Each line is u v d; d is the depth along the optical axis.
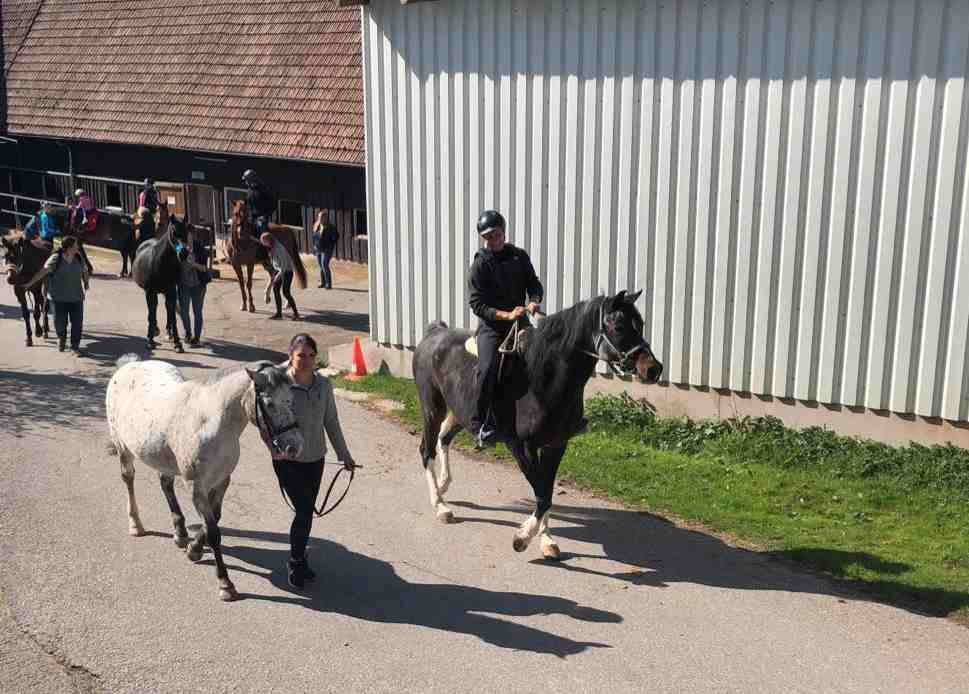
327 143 22.31
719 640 6.83
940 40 9.33
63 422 11.63
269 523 8.85
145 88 26.61
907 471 9.73
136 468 10.10
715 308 10.97
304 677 6.31
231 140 23.92
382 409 12.51
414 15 12.49
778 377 10.75
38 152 29.84
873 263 10.03
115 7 29.05
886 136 9.76
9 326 17.14
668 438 11.06
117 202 28.11
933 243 9.71
